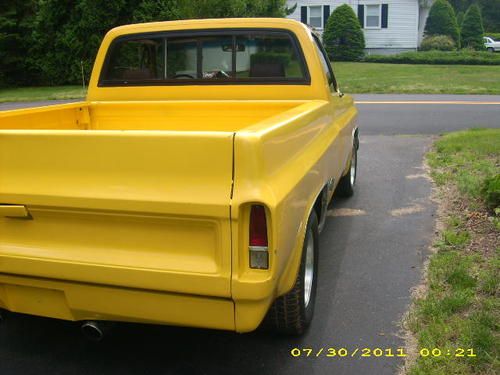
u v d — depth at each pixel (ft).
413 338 11.02
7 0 78.89
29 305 9.37
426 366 9.91
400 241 16.34
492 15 197.26
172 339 11.28
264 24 14.62
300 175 9.59
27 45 79.61
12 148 8.70
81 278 8.58
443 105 47.91
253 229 7.86
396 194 21.43
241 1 65.21
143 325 11.84
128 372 10.18
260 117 14.55
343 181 19.88
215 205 7.73
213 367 10.29
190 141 7.84
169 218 8.00
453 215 18.11
